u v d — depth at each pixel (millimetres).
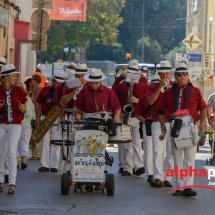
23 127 30391
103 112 22359
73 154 22672
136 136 28250
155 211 19812
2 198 21906
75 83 23281
